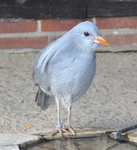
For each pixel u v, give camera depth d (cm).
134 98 1066
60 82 839
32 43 1376
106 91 1109
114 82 1169
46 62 838
